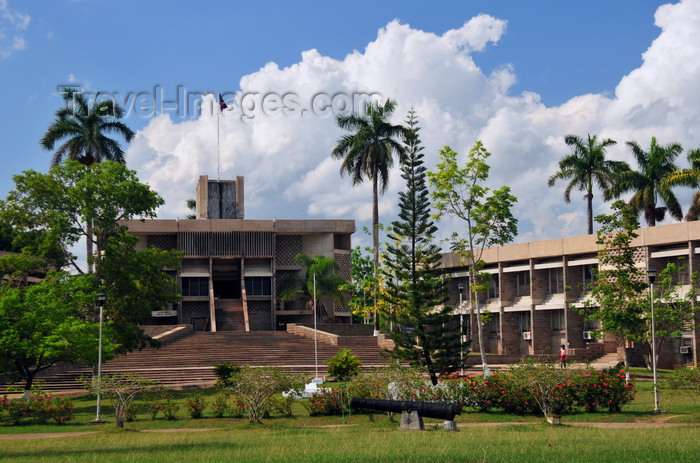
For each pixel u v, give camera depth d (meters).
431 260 39.59
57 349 32.47
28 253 40.22
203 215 68.50
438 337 37.56
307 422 25.42
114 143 56.06
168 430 24.27
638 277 46.97
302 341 52.41
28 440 21.52
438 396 27.06
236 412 27.69
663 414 25.47
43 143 55.16
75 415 30.31
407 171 40.69
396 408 22.23
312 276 63.06
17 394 37.25
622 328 40.47
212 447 17.16
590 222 60.41
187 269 64.81
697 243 44.88
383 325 59.00
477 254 57.72
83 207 39.34
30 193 39.59
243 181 69.62
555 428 22.09
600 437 18.20
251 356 47.19
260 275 65.69
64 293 36.59
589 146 60.91
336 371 37.94
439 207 42.94
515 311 56.31
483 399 26.98
